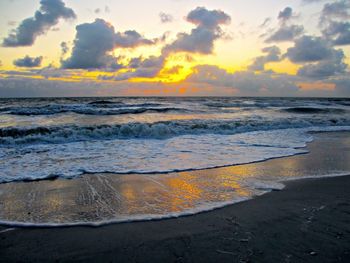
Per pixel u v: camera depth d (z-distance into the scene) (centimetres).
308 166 637
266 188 476
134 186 483
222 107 2800
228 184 497
